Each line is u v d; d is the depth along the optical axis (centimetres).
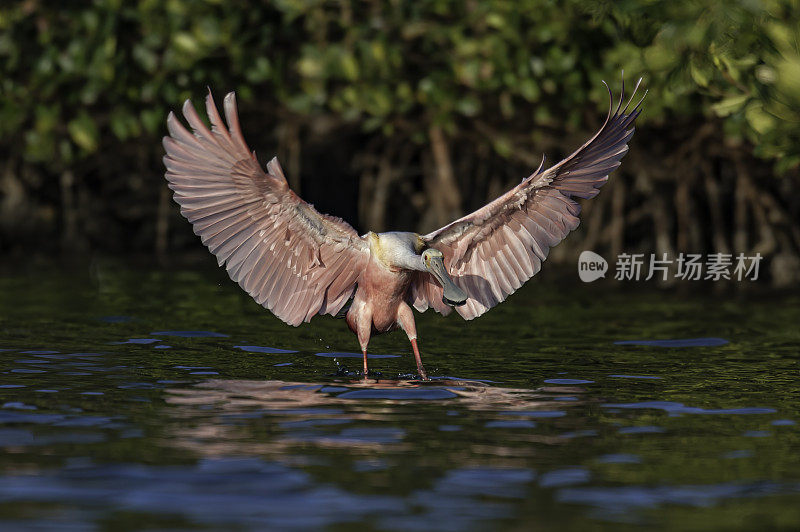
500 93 2139
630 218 2441
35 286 1931
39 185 2692
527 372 1125
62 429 833
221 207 1011
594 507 663
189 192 998
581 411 925
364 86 2102
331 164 2700
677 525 631
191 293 1861
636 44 1638
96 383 1020
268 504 663
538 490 696
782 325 1532
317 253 1059
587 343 1348
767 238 2278
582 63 1998
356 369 1128
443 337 1400
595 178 1035
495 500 675
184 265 2383
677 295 1934
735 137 1972
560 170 1019
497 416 900
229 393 983
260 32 2064
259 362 1165
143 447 785
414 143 2558
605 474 732
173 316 1551
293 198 1018
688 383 1066
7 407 904
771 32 1381
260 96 2362
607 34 1952
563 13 1952
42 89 2083
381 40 2041
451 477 721
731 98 1492
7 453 764
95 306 1650
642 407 945
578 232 2470
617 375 1112
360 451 781
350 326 1097
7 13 2030
